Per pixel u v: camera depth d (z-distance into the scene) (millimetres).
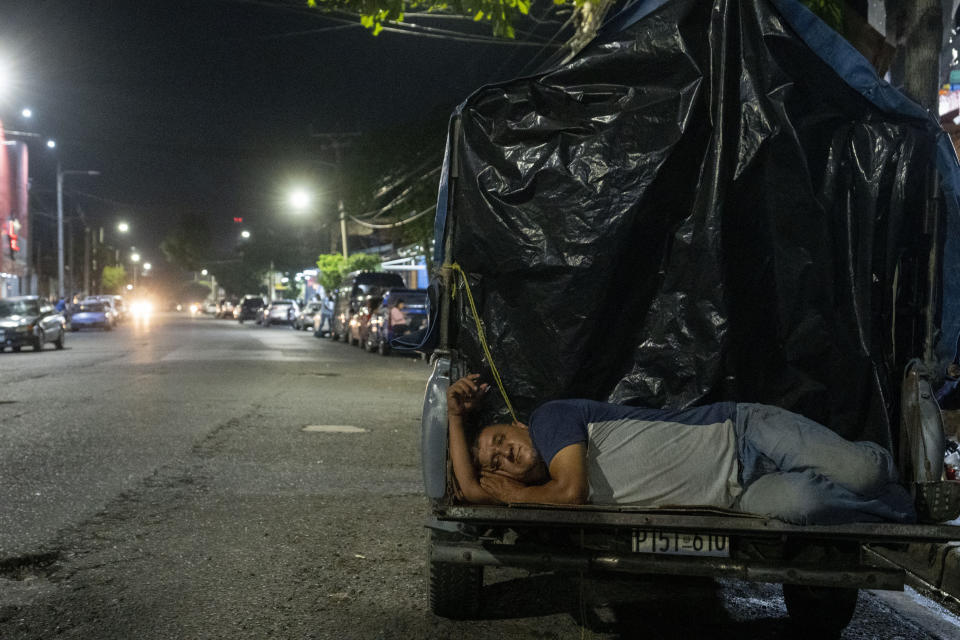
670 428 4023
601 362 4496
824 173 4289
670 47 4266
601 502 3910
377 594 4750
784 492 3635
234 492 7070
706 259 4297
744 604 4828
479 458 4023
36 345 26219
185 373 18359
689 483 3912
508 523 3658
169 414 11609
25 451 8680
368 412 12375
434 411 4055
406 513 6512
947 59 10789
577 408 4090
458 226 4516
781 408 4184
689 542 3682
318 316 41344
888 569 3496
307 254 75438
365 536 5867
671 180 4305
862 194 4285
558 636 4230
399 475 7930
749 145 4238
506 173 4430
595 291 4355
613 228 4312
